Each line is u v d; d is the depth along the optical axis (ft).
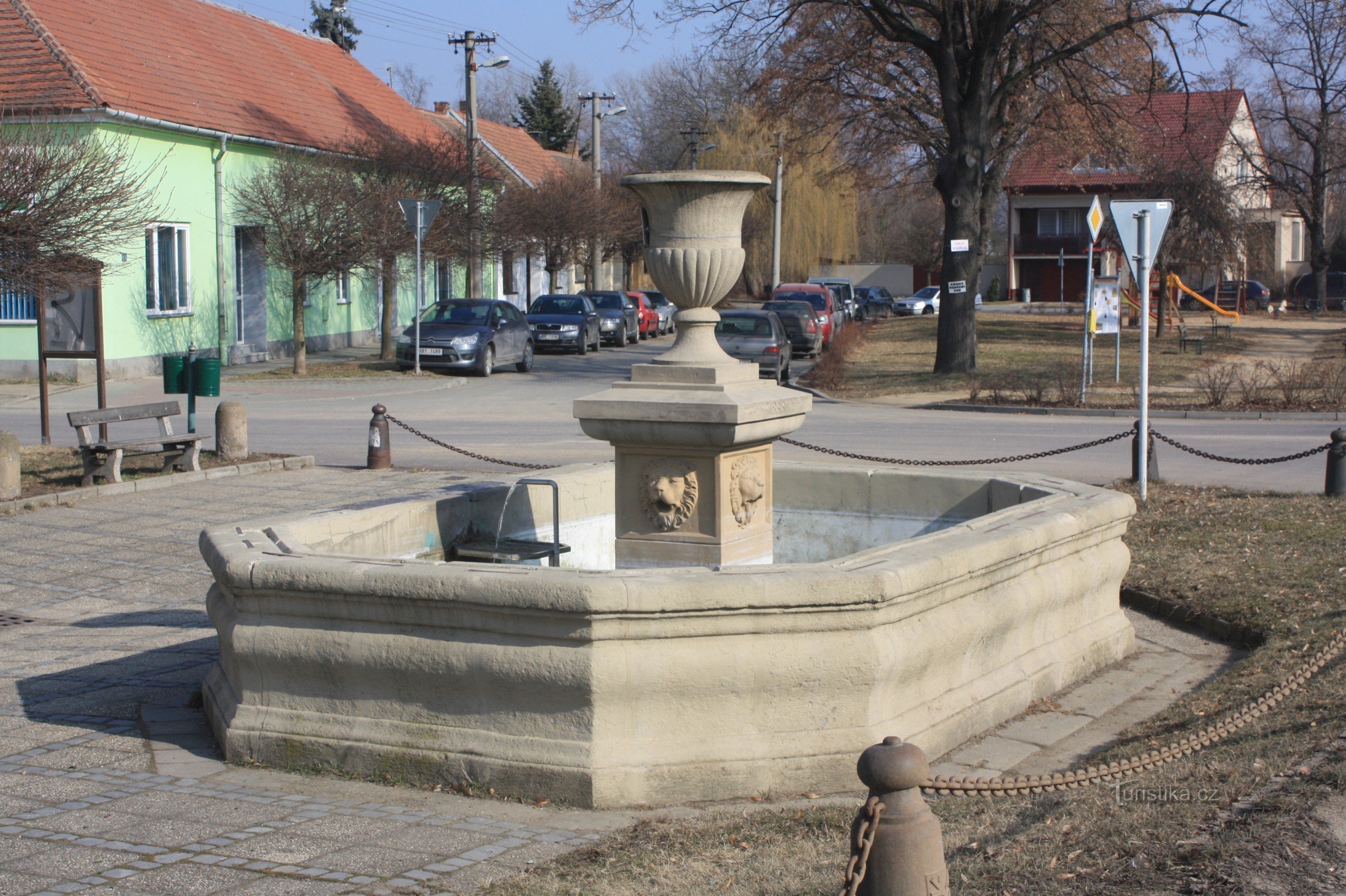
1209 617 25.82
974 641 18.54
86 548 34.68
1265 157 175.52
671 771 15.83
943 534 19.20
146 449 44.78
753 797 15.99
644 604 15.46
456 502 23.82
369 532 21.75
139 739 19.08
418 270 84.99
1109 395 71.41
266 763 17.53
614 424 20.66
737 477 20.97
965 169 83.51
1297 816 13.16
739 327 86.84
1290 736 16.65
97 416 42.39
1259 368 85.05
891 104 96.48
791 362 106.52
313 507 39.96
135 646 25.45
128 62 88.07
